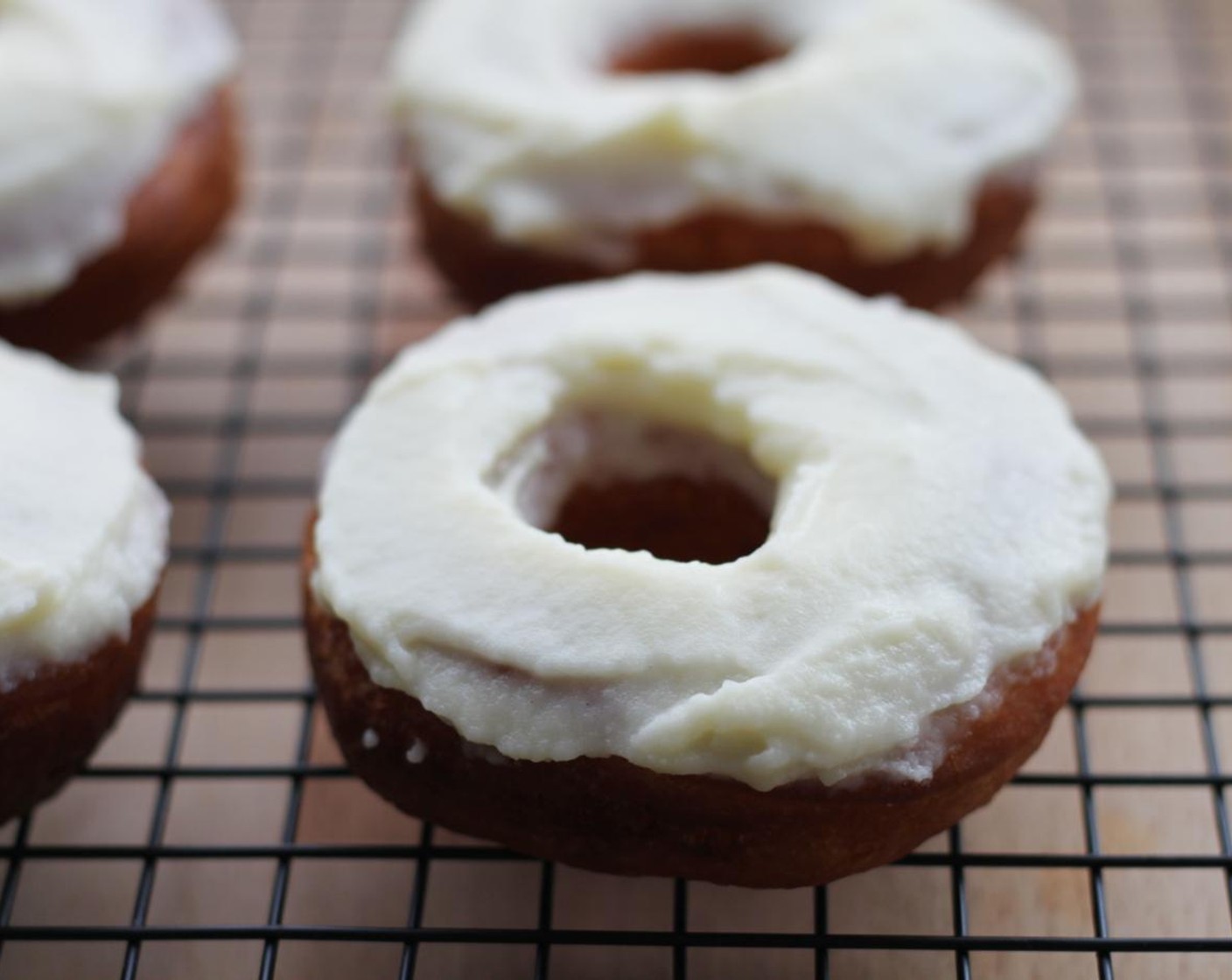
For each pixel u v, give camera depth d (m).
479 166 0.33
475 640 0.26
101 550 0.27
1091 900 0.28
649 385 0.28
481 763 0.26
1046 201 0.39
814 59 0.34
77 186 0.33
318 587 0.27
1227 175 0.39
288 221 0.39
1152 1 0.43
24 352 0.33
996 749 0.26
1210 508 0.34
